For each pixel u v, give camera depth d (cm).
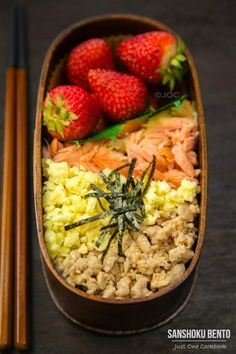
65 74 43
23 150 45
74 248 37
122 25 43
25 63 49
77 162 39
